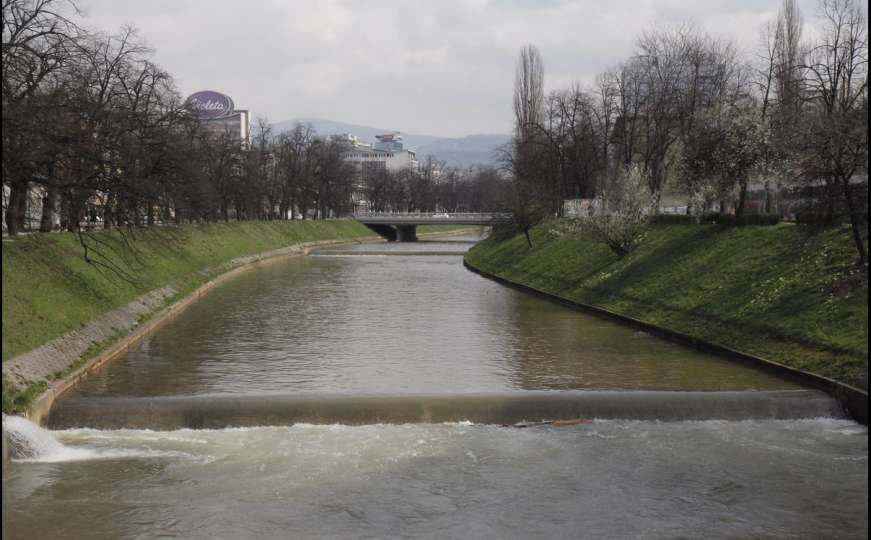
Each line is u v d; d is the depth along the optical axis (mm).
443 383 34969
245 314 57656
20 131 35625
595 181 107750
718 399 30094
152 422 28469
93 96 51656
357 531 20547
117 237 62000
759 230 53531
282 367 38531
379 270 102312
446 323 53469
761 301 42688
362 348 43844
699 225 63625
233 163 122438
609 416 29734
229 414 28688
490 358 40875
